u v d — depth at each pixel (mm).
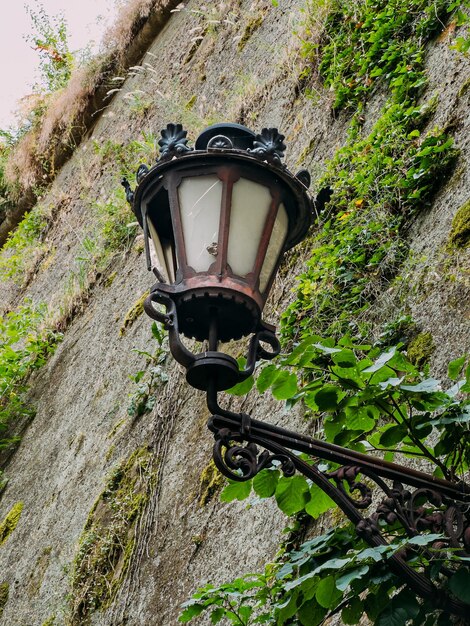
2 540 5973
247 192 2078
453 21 4367
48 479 6062
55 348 7934
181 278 1996
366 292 3760
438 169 3750
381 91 4750
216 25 8633
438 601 1928
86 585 4547
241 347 4617
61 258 9242
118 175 8922
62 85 11727
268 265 2100
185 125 7703
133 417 5418
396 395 2268
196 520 4051
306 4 6180
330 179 4602
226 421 1938
